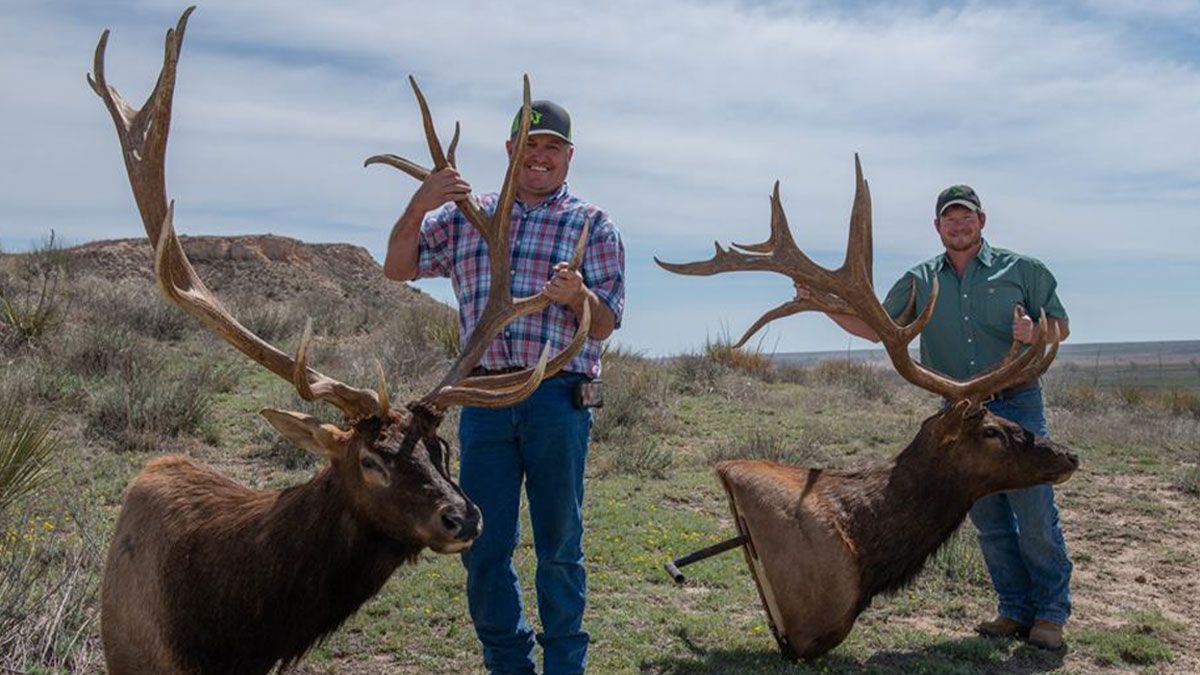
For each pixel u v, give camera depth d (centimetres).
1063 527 945
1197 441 1389
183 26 435
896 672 588
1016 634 654
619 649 595
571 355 437
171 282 410
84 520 669
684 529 845
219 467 916
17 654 500
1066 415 1574
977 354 660
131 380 1127
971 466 597
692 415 1403
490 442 498
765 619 662
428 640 589
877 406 1633
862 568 584
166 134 436
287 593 411
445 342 1630
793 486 604
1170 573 819
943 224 657
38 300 1546
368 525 409
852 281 614
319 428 407
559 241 500
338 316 2000
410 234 491
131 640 427
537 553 503
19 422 699
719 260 621
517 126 500
